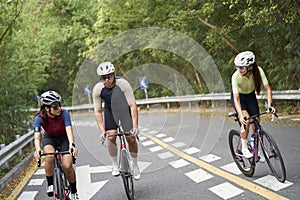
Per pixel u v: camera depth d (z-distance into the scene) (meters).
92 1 32.84
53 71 38.94
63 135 5.68
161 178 7.07
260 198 5.29
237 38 16.41
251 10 11.23
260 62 17.22
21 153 11.35
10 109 14.75
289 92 13.33
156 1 20.98
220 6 14.45
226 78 20.05
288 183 5.75
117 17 23.58
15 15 11.98
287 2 10.59
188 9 17.73
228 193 5.71
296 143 8.55
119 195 6.30
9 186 7.89
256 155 6.17
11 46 14.50
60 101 5.40
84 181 7.46
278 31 13.96
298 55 14.02
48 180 5.51
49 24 34.25
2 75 14.30
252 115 6.39
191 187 6.27
